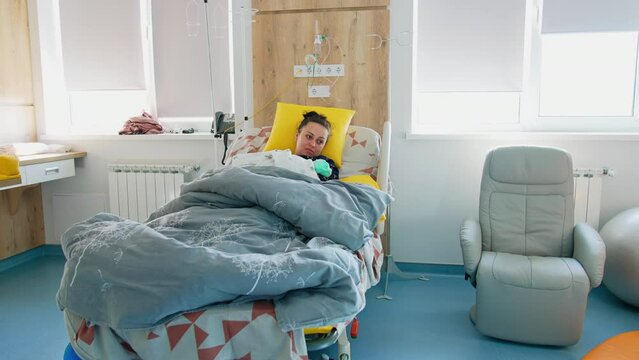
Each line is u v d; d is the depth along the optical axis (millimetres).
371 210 2021
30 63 3625
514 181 2658
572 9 3023
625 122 3107
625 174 3004
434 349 2279
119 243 1463
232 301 1340
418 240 3270
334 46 3148
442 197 3211
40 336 2424
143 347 1294
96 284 1377
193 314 1305
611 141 2988
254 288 1299
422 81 3229
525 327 2246
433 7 3158
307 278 1337
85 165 3674
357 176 2533
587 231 2420
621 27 2996
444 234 3238
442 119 3316
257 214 1777
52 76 3717
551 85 3188
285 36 3203
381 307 2750
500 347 2287
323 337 1511
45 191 3764
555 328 2211
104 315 1345
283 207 1765
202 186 1964
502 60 3135
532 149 2660
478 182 3156
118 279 1356
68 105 3793
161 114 3625
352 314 1354
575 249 2463
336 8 3131
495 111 3266
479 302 2324
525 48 3158
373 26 3094
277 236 1709
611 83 3133
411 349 2279
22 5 3547
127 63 3604
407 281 3148
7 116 3434
